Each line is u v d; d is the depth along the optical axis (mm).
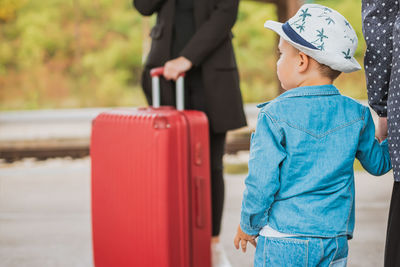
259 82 29234
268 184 1811
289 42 1896
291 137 1822
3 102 27672
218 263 3096
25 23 28875
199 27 3082
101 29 29219
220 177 3246
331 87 1901
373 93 1925
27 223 4629
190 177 2539
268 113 1855
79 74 28828
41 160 8688
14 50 28688
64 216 4875
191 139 2527
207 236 2627
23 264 3523
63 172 7367
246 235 1938
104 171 2689
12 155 8953
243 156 8539
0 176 7141
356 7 25953
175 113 2520
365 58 1929
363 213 4754
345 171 1851
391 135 1754
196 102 3197
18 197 5766
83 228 4441
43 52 28844
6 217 4859
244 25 29203
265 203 1832
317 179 1818
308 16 1875
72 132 11531
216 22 3010
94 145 2748
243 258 3574
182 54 2971
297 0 9844
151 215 2490
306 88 1880
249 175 1849
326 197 1827
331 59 1831
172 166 2461
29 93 28141
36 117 15016
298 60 1898
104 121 2699
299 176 1834
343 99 1896
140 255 2551
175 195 2482
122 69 29094
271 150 1816
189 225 2543
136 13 29391
